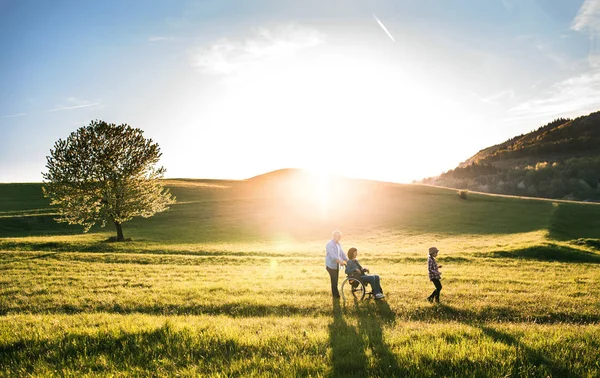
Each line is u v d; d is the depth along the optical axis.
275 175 120.31
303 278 19.45
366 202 79.44
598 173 198.12
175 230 51.50
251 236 48.09
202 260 27.08
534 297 14.24
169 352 7.48
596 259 28.58
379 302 13.17
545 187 194.62
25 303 13.84
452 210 70.81
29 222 56.25
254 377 6.21
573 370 6.40
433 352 7.12
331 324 9.95
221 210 68.88
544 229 47.62
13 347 8.05
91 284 17.20
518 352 7.13
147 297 14.33
